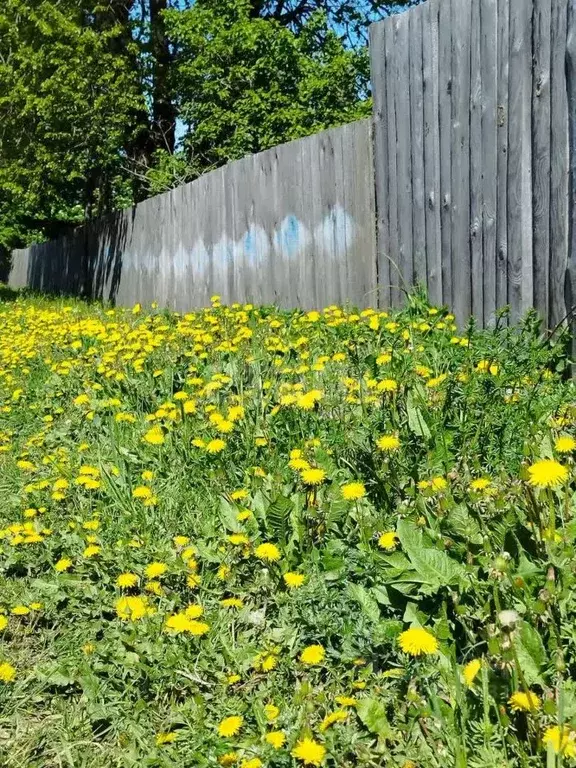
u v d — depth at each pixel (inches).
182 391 192.1
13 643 111.4
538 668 75.4
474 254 211.5
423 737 77.0
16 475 174.2
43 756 89.5
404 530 95.5
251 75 588.4
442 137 220.4
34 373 269.6
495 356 169.5
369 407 148.2
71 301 531.5
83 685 96.7
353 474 129.2
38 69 562.3
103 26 607.2
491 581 86.7
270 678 92.7
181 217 410.0
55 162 589.6
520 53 191.3
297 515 116.7
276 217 318.3
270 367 195.0
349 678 89.7
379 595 97.4
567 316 180.1
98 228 553.6
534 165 189.6
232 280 359.9
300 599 100.1
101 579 119.9
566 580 82.4
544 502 89.9
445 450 124.0
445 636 85.0
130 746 87.4
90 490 151.9
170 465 157.3
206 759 80.3
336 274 281.6
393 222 245.4
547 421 126.3
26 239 1056.8
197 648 99.3
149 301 462.6
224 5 615.5
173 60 685.3
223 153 596.7
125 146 689.6
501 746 72.1
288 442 148.6
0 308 536.1
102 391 214.1
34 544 133.3
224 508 126.3
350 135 265.6
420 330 199.3
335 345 208.2
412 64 229.1
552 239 185.5
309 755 73.6
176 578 115.7
